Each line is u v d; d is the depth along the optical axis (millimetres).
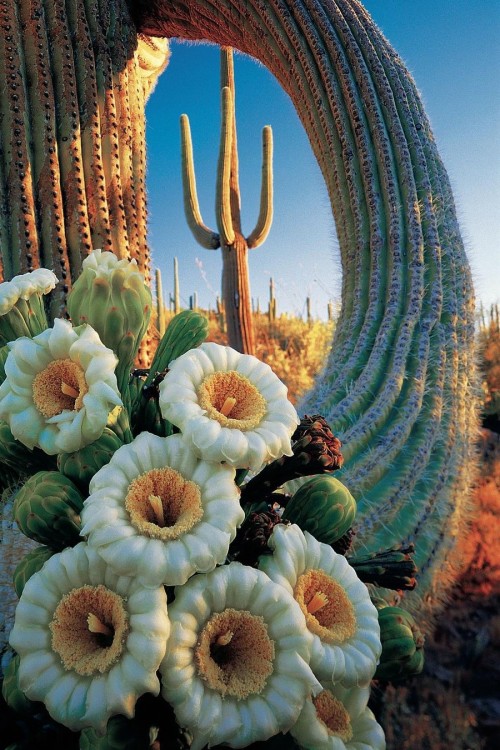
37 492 857
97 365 855
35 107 2424
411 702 1928
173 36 3234
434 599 2154
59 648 755
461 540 2393
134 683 701
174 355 1209
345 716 876
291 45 2879
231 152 5172
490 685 2057
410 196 2645
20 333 1077
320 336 7074
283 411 910
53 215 2395
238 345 5070
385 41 3012
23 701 817
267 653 773
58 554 803
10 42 2377
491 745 1795
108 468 826
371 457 2072
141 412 1035
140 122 2832
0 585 1112
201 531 774
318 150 2922
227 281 5074
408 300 2488
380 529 1974
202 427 826
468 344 2547
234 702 753
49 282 1120
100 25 2664
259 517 905
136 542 748
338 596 890
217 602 772
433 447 2246
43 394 887
